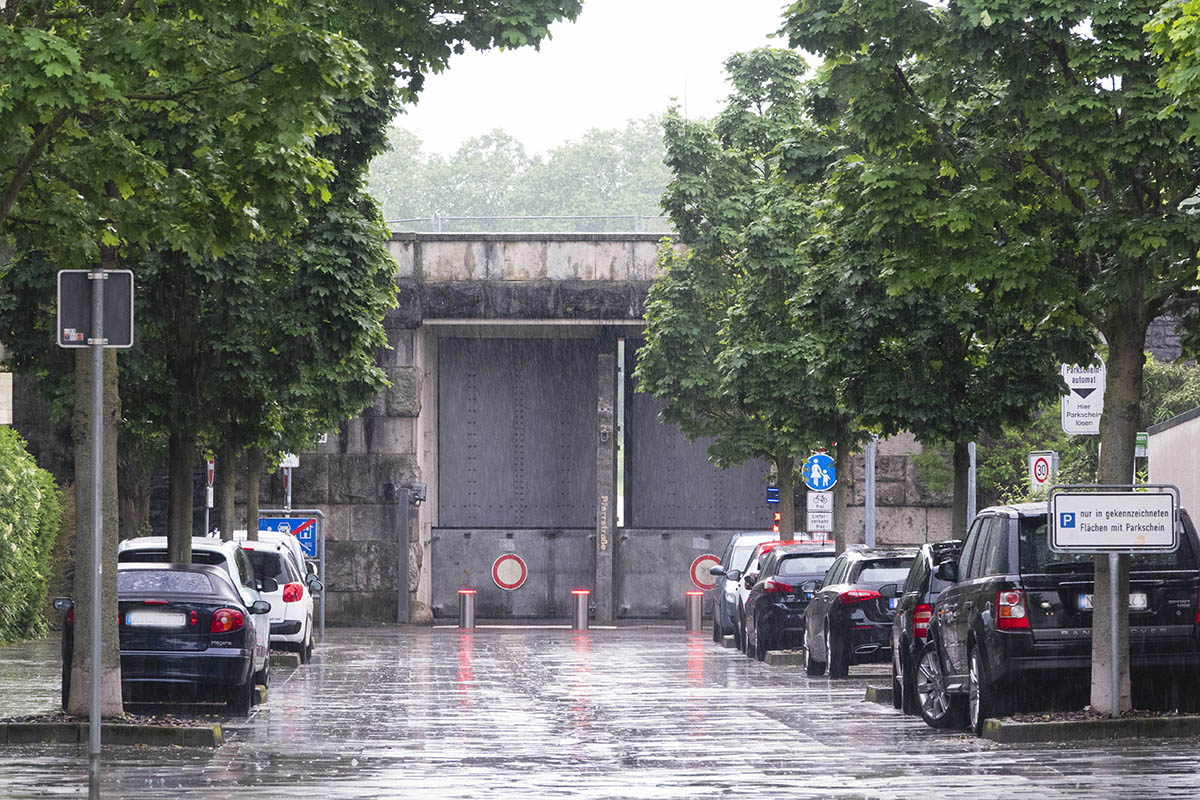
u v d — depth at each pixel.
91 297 31.14
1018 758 36.97
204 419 61.59
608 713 51.91
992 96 43.88
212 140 38.47
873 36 42.62
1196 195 42.84
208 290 60.75
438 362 136.62
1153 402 118.12
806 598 81.94
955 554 49.69
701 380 104.75
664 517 137.62
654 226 132.75
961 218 42.16
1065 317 44.44
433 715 51.22
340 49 35.97
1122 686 41.34
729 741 42.66
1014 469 130.50
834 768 36.03
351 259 64.44
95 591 30.02
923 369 61.28
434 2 44.00
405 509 128.75
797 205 88.88
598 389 130.75
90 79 31.98
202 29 34.94
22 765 36.69
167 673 48.03
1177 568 42.53
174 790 32.41
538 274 128.88
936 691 46.53
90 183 36.41
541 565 136.38
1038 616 41.38
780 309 89.31
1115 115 40.97
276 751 40.25
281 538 92.38
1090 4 39.69
